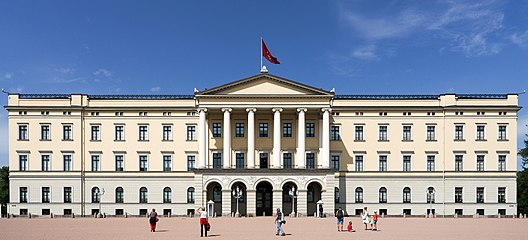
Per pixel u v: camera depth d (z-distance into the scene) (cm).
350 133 8225
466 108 8144
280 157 7931
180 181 8188
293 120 8138
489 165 8119
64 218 7488
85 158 8188
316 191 8012
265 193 7994
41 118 8181
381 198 8144
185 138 8225
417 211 8088
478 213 8056
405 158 8188
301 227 5297
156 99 8288
